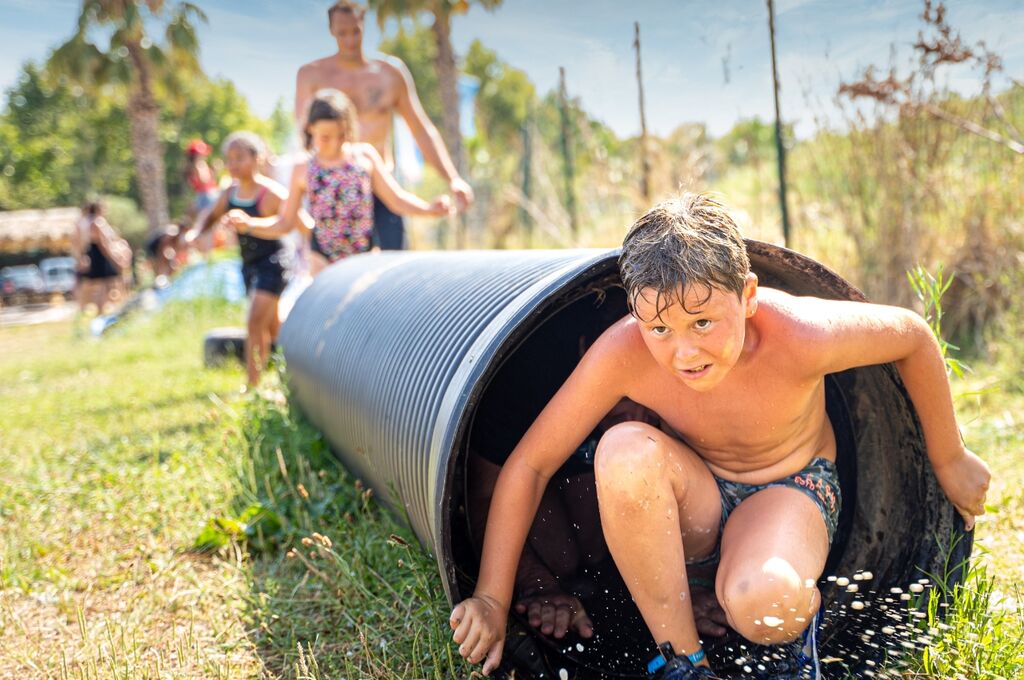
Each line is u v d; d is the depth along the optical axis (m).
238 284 14.20
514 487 2.43
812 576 2.25
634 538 2.26
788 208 5.93
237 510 3.84
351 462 3.84
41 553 3.71
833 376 2.85
